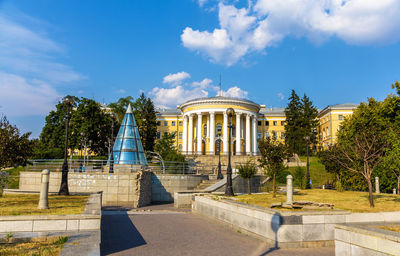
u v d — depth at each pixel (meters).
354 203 14.58
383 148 15.21
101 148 50.81
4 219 8.10
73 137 46.84
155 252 8.45
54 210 10.18
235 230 12.02
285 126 65.94
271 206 11.58
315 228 9.68
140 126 64.50
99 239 7.43
